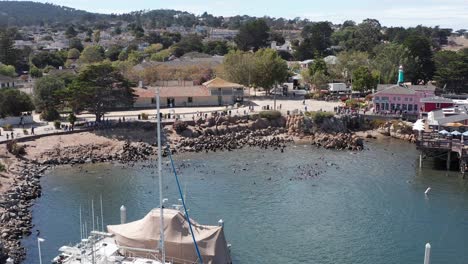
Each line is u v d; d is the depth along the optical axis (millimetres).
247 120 155125
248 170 116062
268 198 96812
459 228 83312
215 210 90250
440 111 150000
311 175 112125
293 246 76250
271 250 74875
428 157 127812
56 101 149750
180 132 143375
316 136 149125
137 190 101000
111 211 89188
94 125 140375
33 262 69188
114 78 144750
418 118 161500
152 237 65250
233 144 140375
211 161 124312
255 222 85125
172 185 104312
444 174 114062
